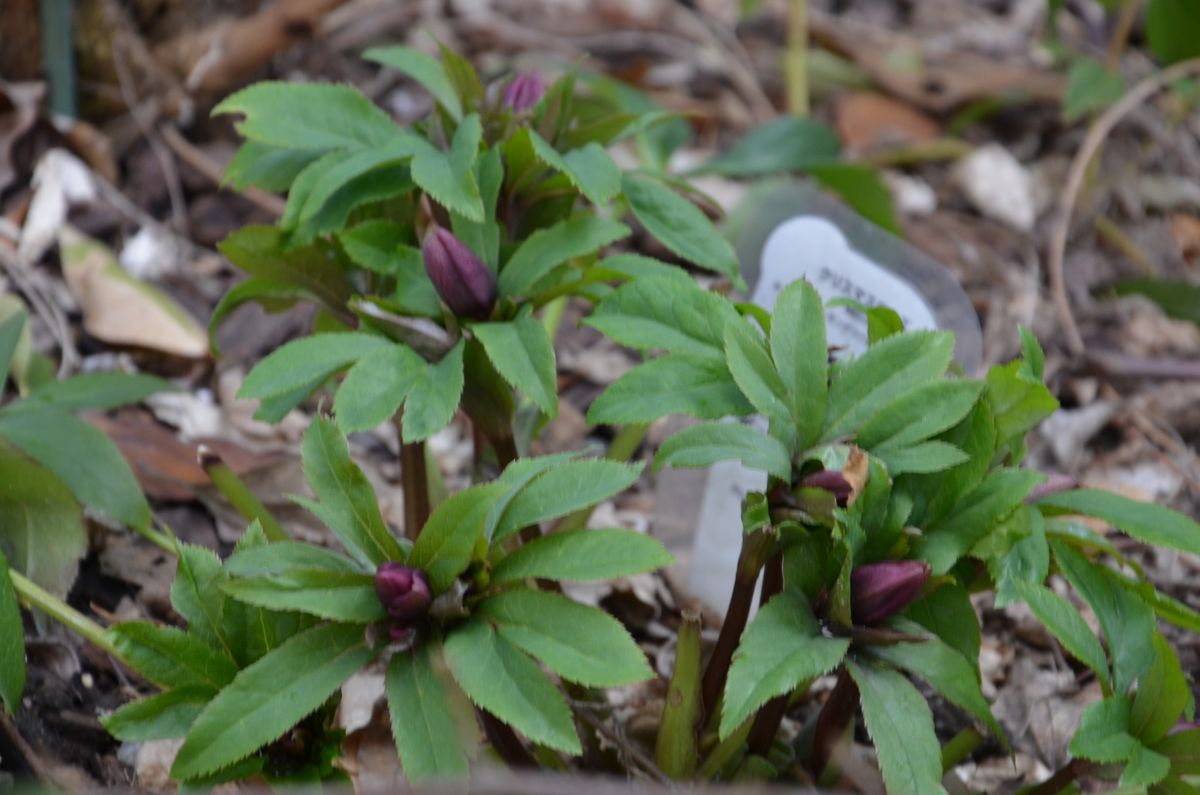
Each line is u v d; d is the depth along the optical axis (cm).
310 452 113
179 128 182
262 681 111
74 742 126
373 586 112
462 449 146
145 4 173
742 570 115
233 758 110
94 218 165
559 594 112
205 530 138
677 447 113
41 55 172
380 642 112
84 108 178
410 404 116
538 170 124
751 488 130
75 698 128
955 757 122
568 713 110
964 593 114
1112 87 187
